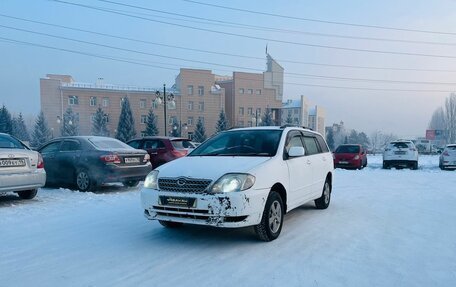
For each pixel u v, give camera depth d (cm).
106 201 819
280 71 7862
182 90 6969
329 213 698
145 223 609
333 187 1099
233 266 407
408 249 470
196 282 362
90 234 541
